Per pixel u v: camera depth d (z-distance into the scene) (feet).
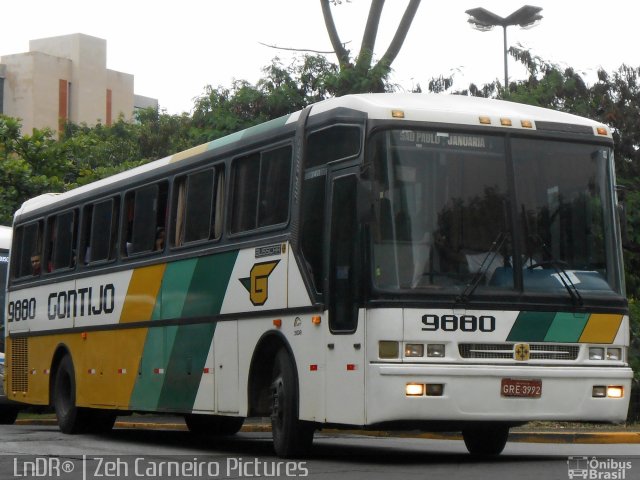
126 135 216.33
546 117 44.62
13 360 75.82
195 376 52.85
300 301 44.83
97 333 63.62
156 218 58.08
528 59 110.63
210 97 100.78
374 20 100.17
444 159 42.55
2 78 310.24
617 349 43.70
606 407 42.91
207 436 66.54
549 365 42.34
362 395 41.06
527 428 69.00
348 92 96.43
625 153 108.58
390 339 40.75
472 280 41.83
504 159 43.27
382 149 42.09
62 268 69.05
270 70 101.35
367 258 41.27
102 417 66.90
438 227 41.93
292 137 46.68
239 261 49.57
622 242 44.91
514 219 42.86
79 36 318.24
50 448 54.29
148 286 58.03
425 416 40.57
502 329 41.81
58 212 70.49
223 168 52.11
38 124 308.40
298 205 45.44
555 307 42.60
